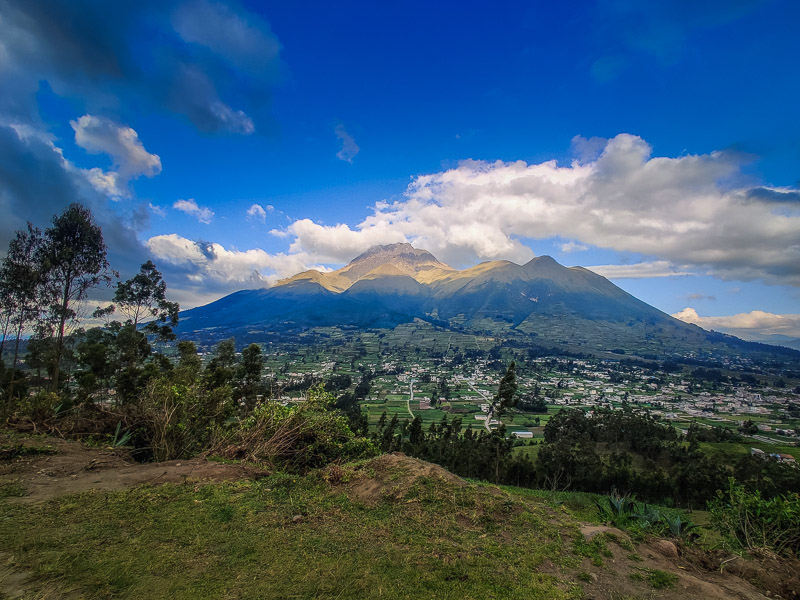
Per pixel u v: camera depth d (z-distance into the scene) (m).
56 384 20.17
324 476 6.38
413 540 4.42
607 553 4.36
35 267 19.50
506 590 3.52
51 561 3.66
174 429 8.53
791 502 5.56
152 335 25.23
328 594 3.33
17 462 6.84
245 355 23.14
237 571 3.67
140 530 4.44
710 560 4.59
